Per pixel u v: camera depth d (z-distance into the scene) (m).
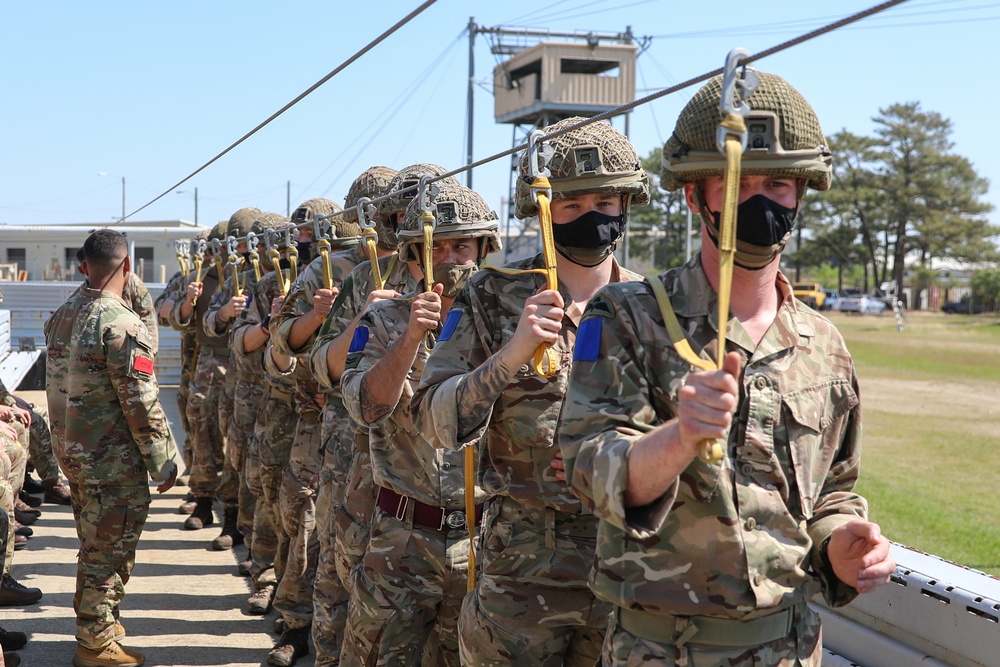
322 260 4.60
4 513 4.35
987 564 6.22
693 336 2.05
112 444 4.70
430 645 3.74
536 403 2.88
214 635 5.43
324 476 4.37
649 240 73.56
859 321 54.53
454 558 3.48
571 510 2.88
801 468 2.08
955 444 12.19
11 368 9.79
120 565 4.83
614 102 28.70
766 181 1.94
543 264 3.06
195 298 7.84
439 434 2.78
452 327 3.01
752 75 1.68
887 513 7.91
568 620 2.92
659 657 2.07
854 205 75.81
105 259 4.68
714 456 1.67
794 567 2.07
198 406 7.78
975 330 44.28
